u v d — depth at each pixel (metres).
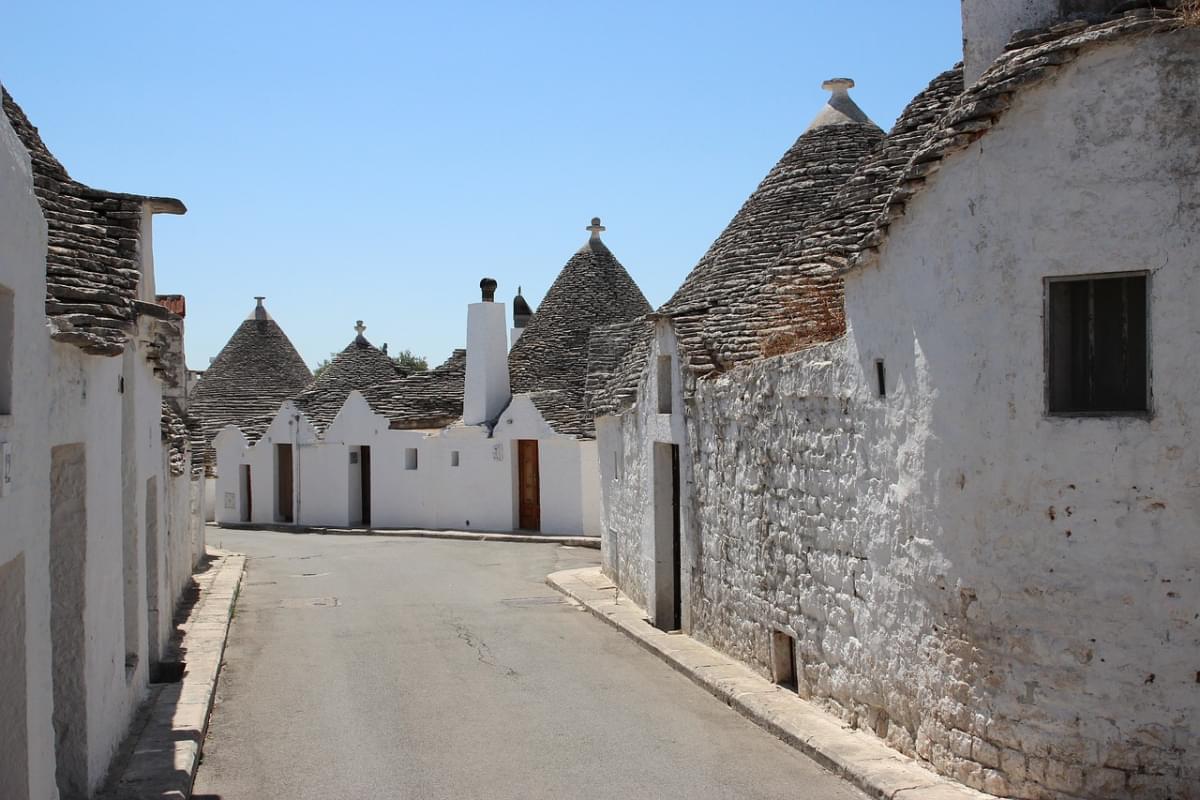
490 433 28.80
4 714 5.28
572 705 10.24
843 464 8.66
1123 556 6.30
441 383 32.34
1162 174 6.20
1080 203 6.40
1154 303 6.23
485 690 10.94
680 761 8.38
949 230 6.97
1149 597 6.25
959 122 6.75
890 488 7.82
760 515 10.59
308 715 10.09
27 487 5.36
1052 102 6.46
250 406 37.84
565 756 8.62
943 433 7.08
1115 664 6.33
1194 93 6.14
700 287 14.73
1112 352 6.45
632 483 15.95
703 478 12.38
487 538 27.23
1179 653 6.19
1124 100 6.27
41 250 5.81
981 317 6.77
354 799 7.76
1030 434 6.58
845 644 8.73
